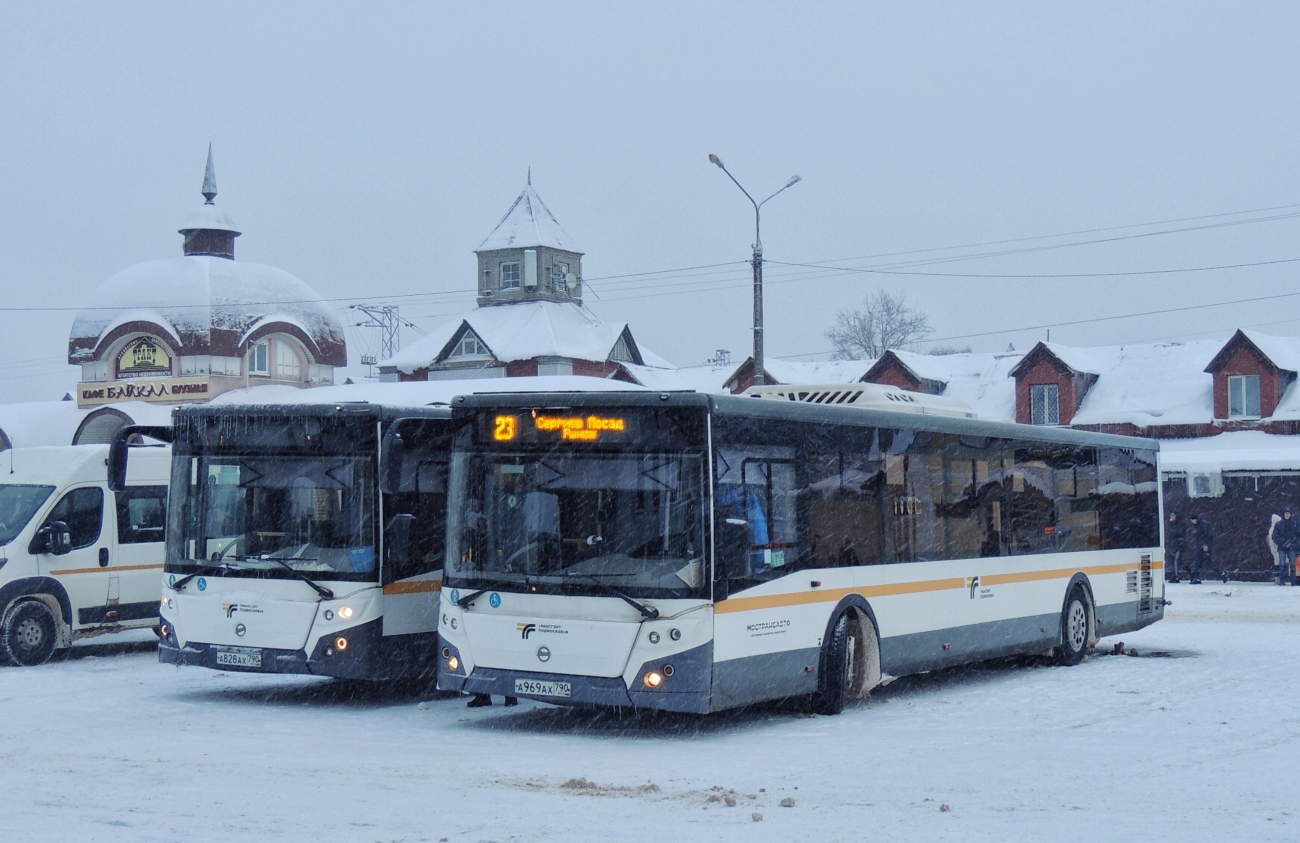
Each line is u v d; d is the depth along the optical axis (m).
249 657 14.62
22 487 19.05
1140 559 21.67
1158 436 49.72
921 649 15.63
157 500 20.19
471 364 67.38
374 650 14.44
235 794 9.55
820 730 13.23
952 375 58.12
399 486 13.45
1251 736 12.59
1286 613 28.33
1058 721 13.75
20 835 8.17
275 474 14.96
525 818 8.80
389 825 8.54
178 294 56.81
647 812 9.03
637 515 12.40
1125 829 8.48
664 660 12.09
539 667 12.52
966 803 9.38
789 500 13.45
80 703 15.01
